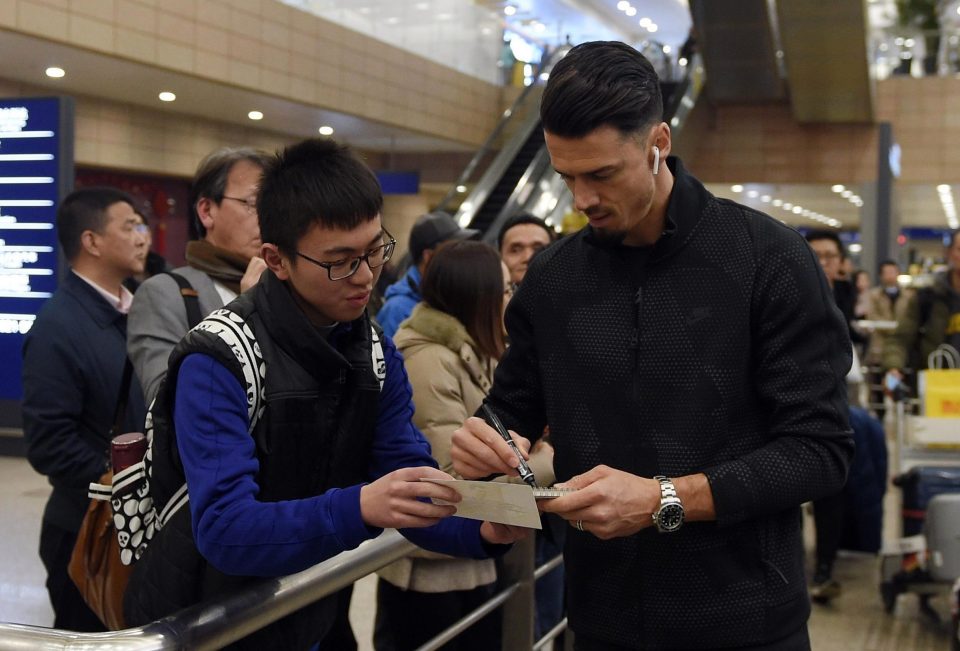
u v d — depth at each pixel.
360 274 1.31
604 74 1.29
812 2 11.48
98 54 9.48
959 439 4.06
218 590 1.34
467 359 2.42
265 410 1.32
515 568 2.38
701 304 1.43
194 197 2.28
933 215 24.44
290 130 15.10
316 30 12.65
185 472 1.25
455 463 1.42
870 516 4.67
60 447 2.52
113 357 2.64
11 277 6.97
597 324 1.49
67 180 6.85
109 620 1.71
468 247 2.53
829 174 16.23
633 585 1.46
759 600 1.42
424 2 15.39
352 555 1.52
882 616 4.04
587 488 1.25
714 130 16.72
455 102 16.38
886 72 16.44
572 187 1.36
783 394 1.38
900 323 4.65
